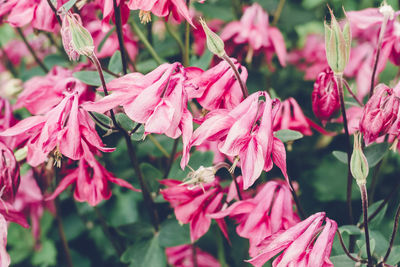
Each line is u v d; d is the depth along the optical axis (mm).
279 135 444
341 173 559
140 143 554
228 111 412
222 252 530
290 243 403
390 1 556
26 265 604
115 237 564
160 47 556
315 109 469
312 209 551
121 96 409
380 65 489
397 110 407
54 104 480
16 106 494
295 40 611
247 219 449
